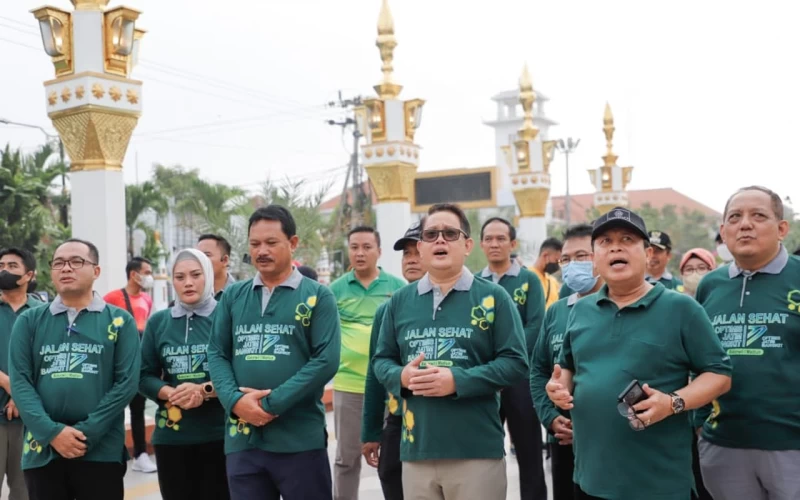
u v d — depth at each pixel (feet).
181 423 15.94
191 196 93.86
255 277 15.38
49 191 67.82
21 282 19.02
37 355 15.33
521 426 19.11
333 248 72.54
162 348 16.55
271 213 14.84
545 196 69.72
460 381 12.91
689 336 11.48
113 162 29.32
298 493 14.37
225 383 14.51
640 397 10.89
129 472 25.84
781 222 13.38
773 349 12.94
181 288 16.29
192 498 16.28
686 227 172.76
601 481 11.48
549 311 15.99
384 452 16.70
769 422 12.92
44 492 14.92
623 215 11.71
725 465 13.43
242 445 14.38
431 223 13.70
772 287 13.20
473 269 70.13
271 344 14.53
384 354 14.33
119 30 28.48
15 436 18.65
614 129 88.99
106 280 28.94
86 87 28.02
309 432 14.61
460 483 13.28
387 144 43.47
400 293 14.39
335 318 14.89
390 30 43.88
